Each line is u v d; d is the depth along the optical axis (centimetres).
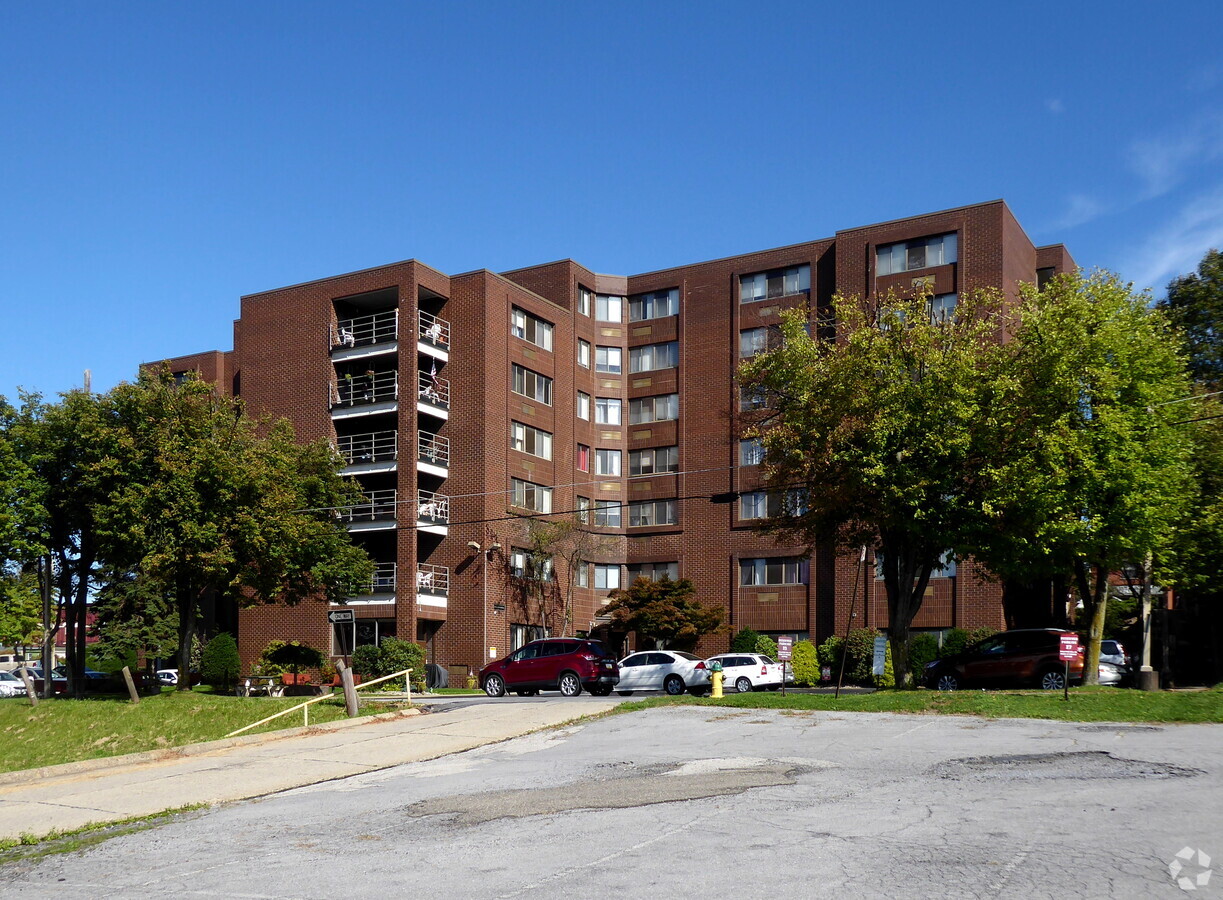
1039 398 2783
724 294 5531
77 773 1994
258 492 3812
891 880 902
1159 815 1113
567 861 1034
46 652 4119
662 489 5591
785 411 3031
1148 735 1752
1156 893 837
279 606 5247
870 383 2792
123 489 3775
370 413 5047
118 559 3909
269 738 2350
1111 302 2998
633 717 2353
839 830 1105
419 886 974
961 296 3109
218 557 3644
